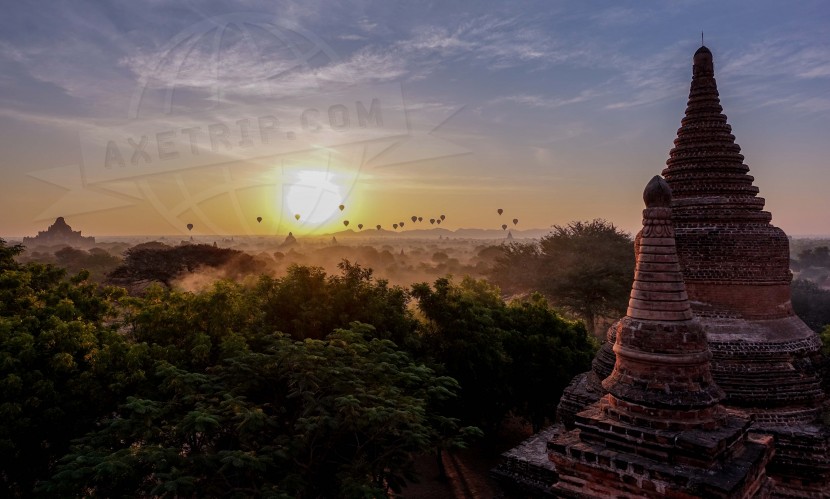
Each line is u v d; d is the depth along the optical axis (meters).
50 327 16.95
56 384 15.97
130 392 16.89
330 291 24.09
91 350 16.89
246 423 14.16
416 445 16.05
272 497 12.72
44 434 15.65
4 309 19.06
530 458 17.48
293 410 17.83
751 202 18.11
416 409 15.27
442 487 25.73
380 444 17.05
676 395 10.76
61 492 12.52
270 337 18.94
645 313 11.29
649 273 11.39
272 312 23.09
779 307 17.70
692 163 18.88
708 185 18.48
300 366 15.93
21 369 15.37
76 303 20.98
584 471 11.19
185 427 13.55
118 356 16.73
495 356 26.42
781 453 14.96
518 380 29.73
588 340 34.88
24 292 20.78
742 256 17.41
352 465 15.63
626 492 10.62
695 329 11.05
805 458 14.72
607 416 11.55
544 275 60.41
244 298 22.05
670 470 10.16
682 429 10.68
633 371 11.32
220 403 14.71
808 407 16.34
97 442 14.03
